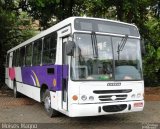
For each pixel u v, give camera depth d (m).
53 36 10.23
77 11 21.73
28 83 13.56
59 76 9.42
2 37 26.45
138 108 9.19
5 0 18.28
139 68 9.43
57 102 9.53
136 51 9.51
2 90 21.53
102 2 18.78
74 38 8.66
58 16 20.88
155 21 21.70
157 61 24.38
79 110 8.35
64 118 10.37
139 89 9.28
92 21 9.02
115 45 9.16
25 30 29.19
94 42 8.87
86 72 8.60
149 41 21.34
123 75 9.06
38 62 11.91
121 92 8.97
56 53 9.70
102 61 8.86
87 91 8.52
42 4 17.59
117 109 8.79
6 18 21.64
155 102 14.57
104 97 8.69
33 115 10.92
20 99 15.55
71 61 8.56
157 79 26.23
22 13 24.77
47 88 10.87
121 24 9.46
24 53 14.69
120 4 18.95
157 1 19.67
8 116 10.71
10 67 19.00
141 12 20.39
